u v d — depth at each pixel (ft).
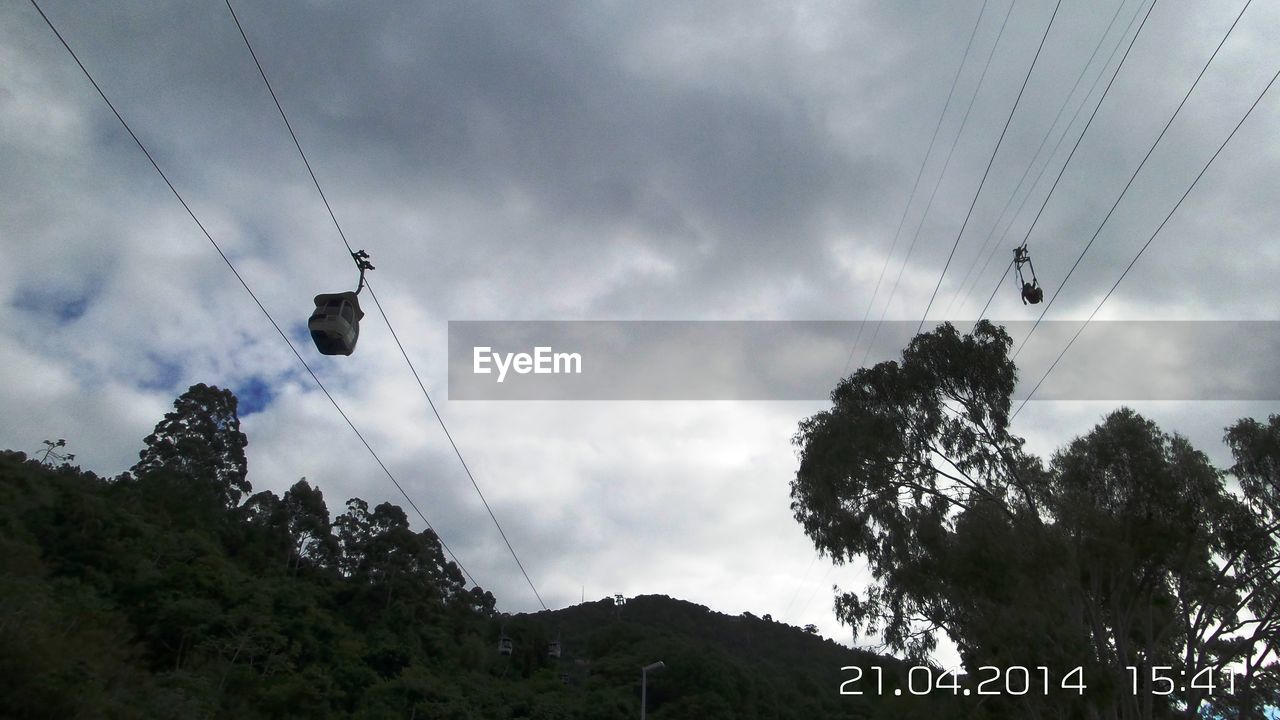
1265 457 75.10
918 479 79.10
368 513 316.81
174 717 115.14
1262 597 74.23
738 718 221.05
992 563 67.31
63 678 99.45
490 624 309.01
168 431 283.38
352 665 202.08
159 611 167.12
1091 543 69.72
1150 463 70.95
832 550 81.61
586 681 253.03
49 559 177.37
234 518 277.64
